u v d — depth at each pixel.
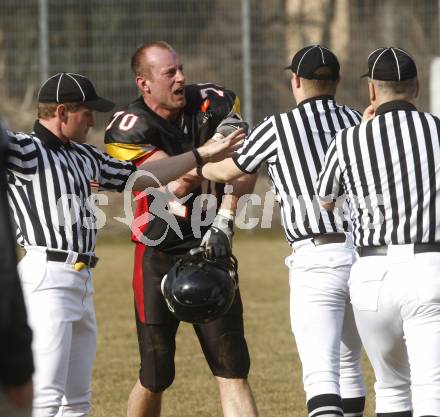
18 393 9.64
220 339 18.36
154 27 58.62
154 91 19.00
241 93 58.41
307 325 16.80
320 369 16.47
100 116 57.53
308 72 17.22
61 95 16.28
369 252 15.64
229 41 58.84
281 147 17.02
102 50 57.75
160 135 19.20
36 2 59.12
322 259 16.86
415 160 15.35
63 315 16.09
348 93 58.16
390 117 15.62
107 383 24.39
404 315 15.37
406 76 15.74
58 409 16.38
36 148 16.16
